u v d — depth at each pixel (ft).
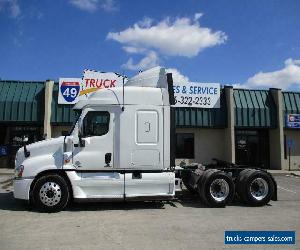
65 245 21.43
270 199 35.94
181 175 38.34
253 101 83.20
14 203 35.45
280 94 83.71
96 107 32.83
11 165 77.82
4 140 78.33
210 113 80.38
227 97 81.35
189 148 83.10
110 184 32.27
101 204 35.35
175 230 25.26
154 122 33.37
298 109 85.81
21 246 21.16
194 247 21.22
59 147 32.12
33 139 78.59
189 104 79.00
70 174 31.76
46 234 23.88
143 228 25.75
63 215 30.01
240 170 37.52
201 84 79.71
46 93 74.08
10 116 73.56
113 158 32.55
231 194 34.73
